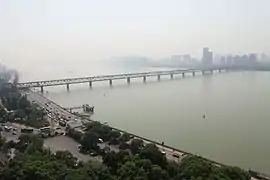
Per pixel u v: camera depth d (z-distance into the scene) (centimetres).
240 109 19138
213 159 10631
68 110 17975
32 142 9600
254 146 11969
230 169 7400
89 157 9462
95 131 11212
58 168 7419
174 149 10919
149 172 7425
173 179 7525
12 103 16425
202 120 16525
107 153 8825
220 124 15575
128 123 16062
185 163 7850
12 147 9788
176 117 17338
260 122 15812
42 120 14162
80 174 6975
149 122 16250
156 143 11538
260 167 9962
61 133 11969
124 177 7288
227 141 12656
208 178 6981
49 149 9488
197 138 13162
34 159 7919
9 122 13625
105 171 7431
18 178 6844
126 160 7988
